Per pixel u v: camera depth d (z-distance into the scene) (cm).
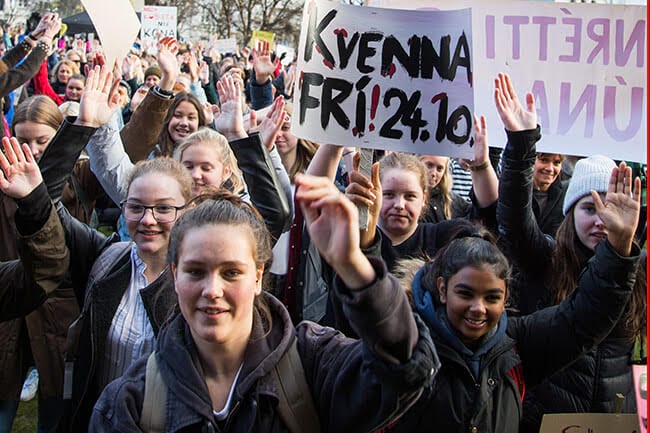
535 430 270
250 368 175
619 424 243
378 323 152
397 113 257
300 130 256
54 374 336
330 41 257
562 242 298
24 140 377
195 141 346
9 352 331
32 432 425
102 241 272
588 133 344
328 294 322
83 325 252
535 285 304
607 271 232
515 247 296
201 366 178
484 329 227
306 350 183
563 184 426
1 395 333
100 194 419
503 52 349
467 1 346
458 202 450
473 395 221
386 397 159
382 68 256
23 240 237
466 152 254
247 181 296
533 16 346
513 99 298
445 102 255
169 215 258
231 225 179
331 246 150
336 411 169
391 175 330
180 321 185
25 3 2638
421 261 286
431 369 160
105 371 247
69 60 1004
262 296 191
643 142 341
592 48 344
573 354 234
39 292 245
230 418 171
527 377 241
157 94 440
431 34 256
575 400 268
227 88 333
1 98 487
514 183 293
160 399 174
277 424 172
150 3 3119
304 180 148
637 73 341
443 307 234
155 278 258
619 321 270
